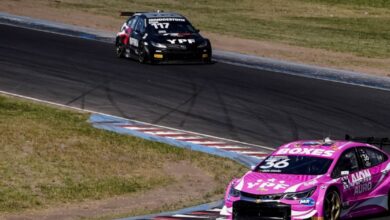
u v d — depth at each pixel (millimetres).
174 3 199250
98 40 140875
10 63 119062
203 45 120625
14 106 95125
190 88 106812
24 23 153375
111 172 74375
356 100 102188
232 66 122375
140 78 111875
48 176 72062
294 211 50094
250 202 51031
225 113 94938
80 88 106125
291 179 51656
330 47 149625
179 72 116250
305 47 147875
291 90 107062
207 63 123812
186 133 86750
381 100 102625
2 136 80750
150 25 122312
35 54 125562
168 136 85438
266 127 89312
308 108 97500
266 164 54656
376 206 55000
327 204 50969
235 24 173500
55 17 164750
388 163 56781
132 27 124938
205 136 85875
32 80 109812
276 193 50594
